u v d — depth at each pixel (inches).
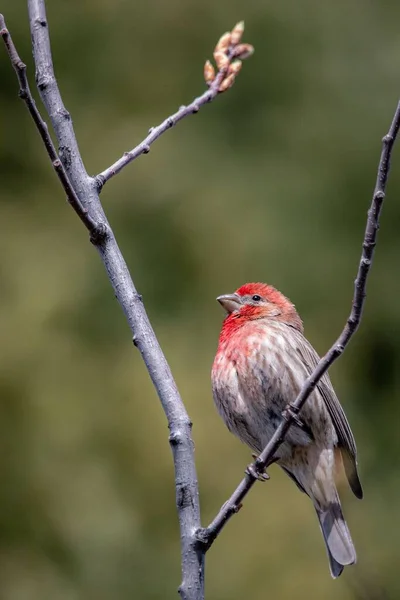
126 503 535.5
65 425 550.6
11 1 667.4
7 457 546.0
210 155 644.7
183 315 593.9
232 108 668.1
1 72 652.1
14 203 624.1
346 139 667.4
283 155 656.4
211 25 687.1
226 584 505.7
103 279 592.7
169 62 677.9
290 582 505.4
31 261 600.1
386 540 569.9
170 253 610.2
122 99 665.0
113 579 527.8
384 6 717.3
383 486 593.6
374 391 620.1
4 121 642.8
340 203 648.4
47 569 531.8
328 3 709.9
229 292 600.7
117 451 545.0
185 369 567.2
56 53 677.3
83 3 690.2
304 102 675.4
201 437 532.7
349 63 693.3
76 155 243.9
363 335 621.6
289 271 615.2
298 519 514.6
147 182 626.8
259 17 692.1
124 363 568.4
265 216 624.1
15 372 560.7
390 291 633.6
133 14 688.4
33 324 577.3
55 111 245.9
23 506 538.9
